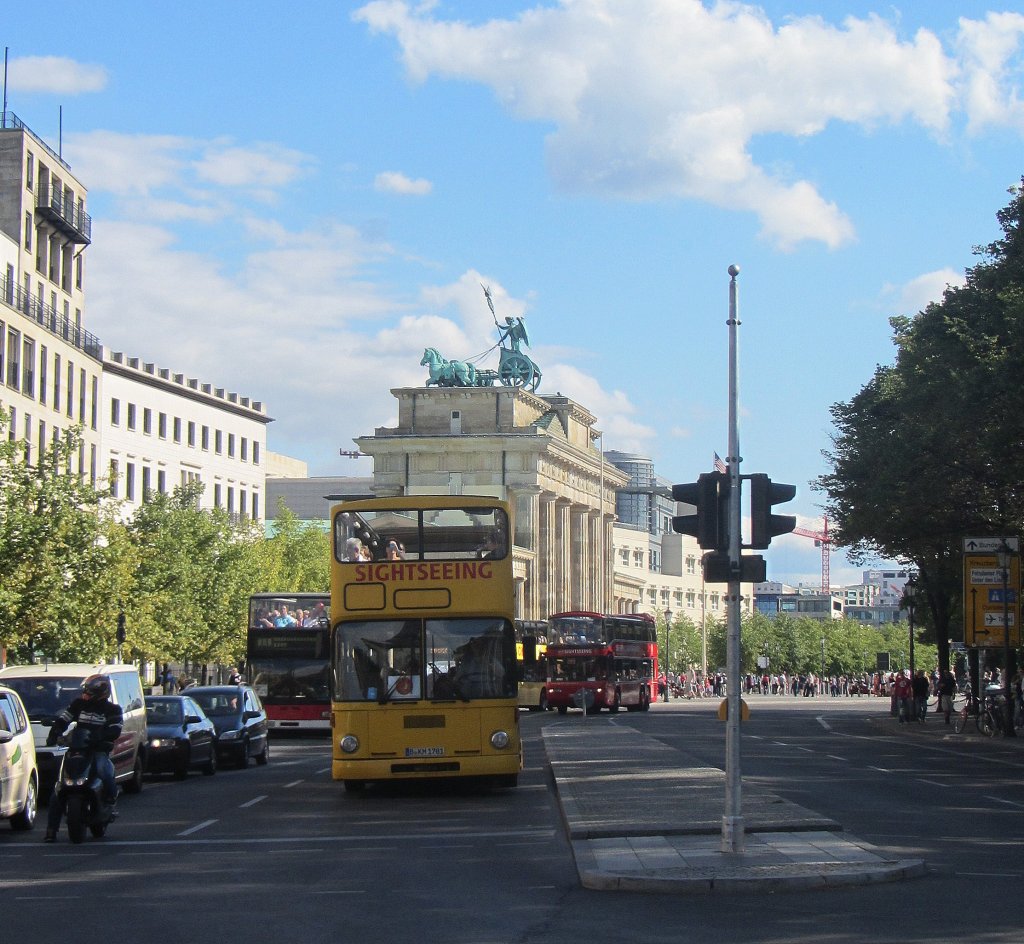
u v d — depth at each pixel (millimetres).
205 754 34969
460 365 134875
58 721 20906
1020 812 23031
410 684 26672
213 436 112875
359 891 15328
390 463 130000
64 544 43656
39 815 25219
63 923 13516
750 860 16328
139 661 66875
